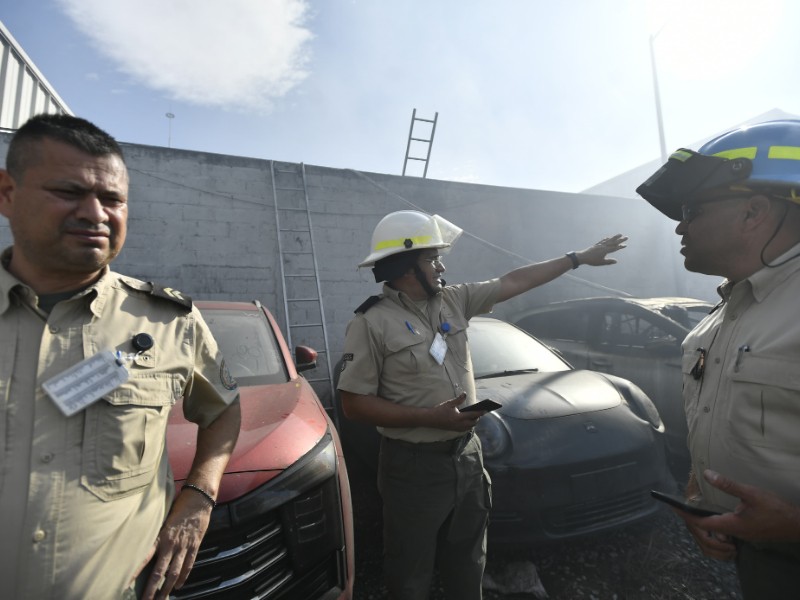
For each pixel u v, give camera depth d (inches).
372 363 61.9
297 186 229.1
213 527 51.2
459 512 63.2
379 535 103.0
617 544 97.1
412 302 65.4
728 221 40.1
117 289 37.9
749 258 39.8
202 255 207.9
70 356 33.4
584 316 176.1
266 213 219.9
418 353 61.8
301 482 59.2
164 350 37.9
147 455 34.8
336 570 62.6
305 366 107.5
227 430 45.3
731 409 37.4
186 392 45.0
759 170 37.8
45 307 34.8
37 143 33.1
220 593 51.0
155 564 35.8
